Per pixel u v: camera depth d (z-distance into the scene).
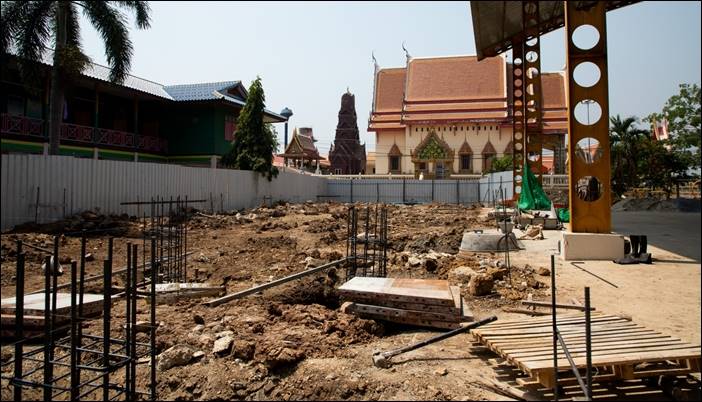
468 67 51.16
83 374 4.75
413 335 5.83
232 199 24.47
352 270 8.97
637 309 6.83
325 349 5.17
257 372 4.64
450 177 43.66
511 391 4.20
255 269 9.49
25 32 16.50
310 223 18.19
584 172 11.55
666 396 4.15
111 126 27.95
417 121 48.94
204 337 5.31
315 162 56.81
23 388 4.45
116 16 18.14
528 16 17.61
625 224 18.36
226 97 28.80
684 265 10.11
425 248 12.57
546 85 48.41
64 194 14.98
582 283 8.54
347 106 60.97
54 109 18.14
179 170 20.45
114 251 11.28
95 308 6.26
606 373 4.29
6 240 10.75
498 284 8.28
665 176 29.62
